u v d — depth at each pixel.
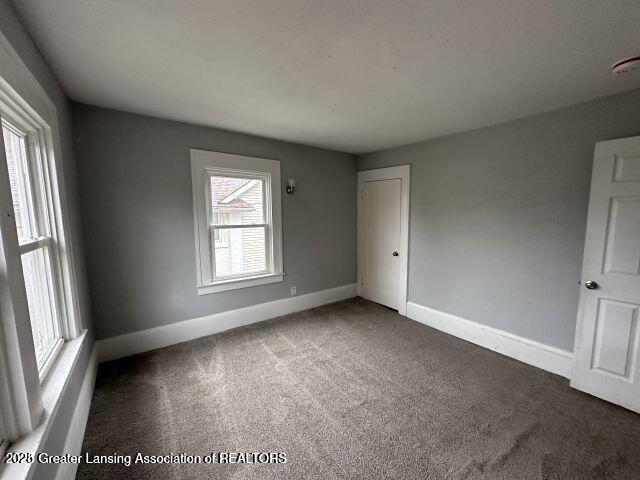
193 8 1.20
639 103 1.95
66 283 1.78
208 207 3.06
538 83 1.90
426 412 1.93
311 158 3.80
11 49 1.11
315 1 1.16
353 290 4.51
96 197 2.44
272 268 3.59
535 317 2.54
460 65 1.68
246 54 1.58
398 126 2.84
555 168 2.37
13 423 1.00
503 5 1.17
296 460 1.55
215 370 2.43
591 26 1.31
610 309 2.02
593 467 1.51
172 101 2.26
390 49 1.52
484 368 2.49
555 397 2.09
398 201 3.76
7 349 0.98
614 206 1.99
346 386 2.22
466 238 3.03
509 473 1.48
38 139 1.62
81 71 1.76
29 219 1.53
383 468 1.50
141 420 1.84
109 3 1.17
